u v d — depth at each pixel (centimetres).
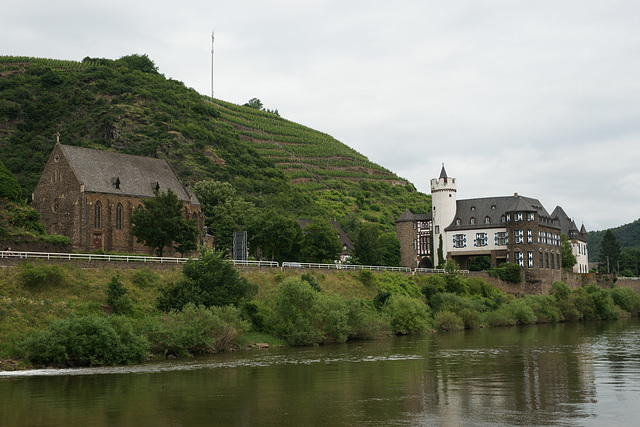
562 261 17888
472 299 12912
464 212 16612
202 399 4672
